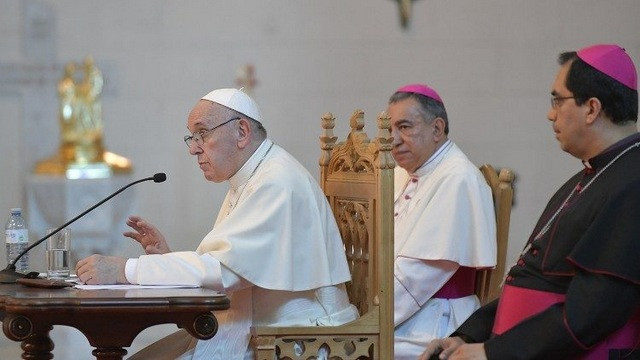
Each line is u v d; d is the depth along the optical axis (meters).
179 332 16.62
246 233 14.50
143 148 35.19
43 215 34.28
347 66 35.44
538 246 12.24
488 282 17.05
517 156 35.34
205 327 12.50
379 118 14.43
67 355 26.72
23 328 12.13
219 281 14.17
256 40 35.44
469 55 35.38
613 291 11.02
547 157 35.31
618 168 11.55
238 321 15.00
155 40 35.34
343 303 15.23
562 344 11.13
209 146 15.44
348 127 35.44
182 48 35.41
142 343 28.56
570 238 11.64
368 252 15.39
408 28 35.38
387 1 35.34
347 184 16.16
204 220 35.41
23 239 17.25
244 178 15.49
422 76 35.44
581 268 11.27
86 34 35.25
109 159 34.97
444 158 17.64
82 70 35.09
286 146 35.44
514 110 35.38
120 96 35.25
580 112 11.73
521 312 12.02
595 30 35.34
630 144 11.70
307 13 35.41
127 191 34.84
